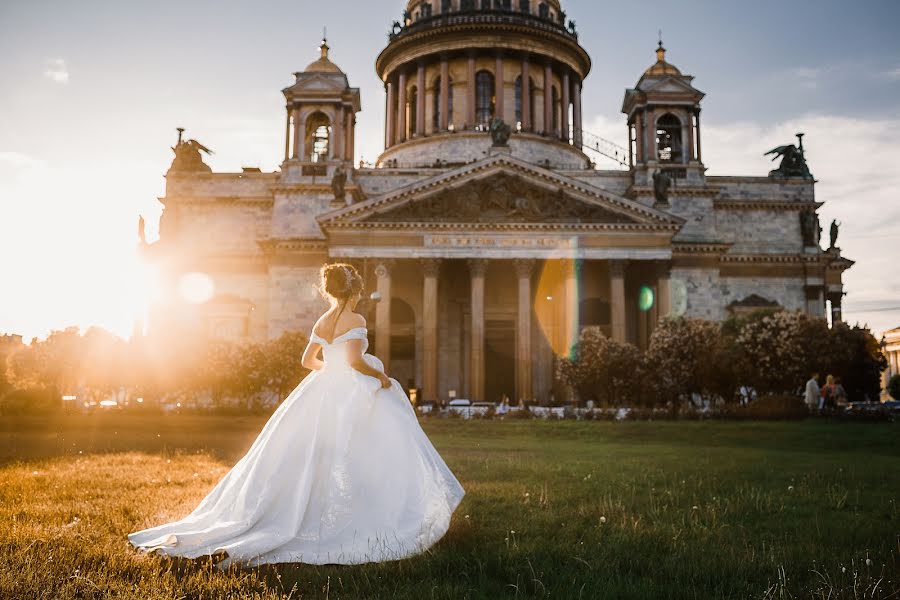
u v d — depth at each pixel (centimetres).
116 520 1176
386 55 11950
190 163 10069
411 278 9500
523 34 11231
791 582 842
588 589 810
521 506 1373
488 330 9669
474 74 11181
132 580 811
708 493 1584
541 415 6538
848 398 7688
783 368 6750
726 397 7119
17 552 901
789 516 1306
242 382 6962
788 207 10106
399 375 9581
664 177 8806
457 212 8406
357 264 8406
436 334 8262
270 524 907
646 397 6956
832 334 6794
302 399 966
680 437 4406
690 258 9194
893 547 1030
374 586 792
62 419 5325
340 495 913
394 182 10019
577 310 8300
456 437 4544
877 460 2702
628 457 2803
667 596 802
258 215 9919
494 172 8469
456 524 1145
